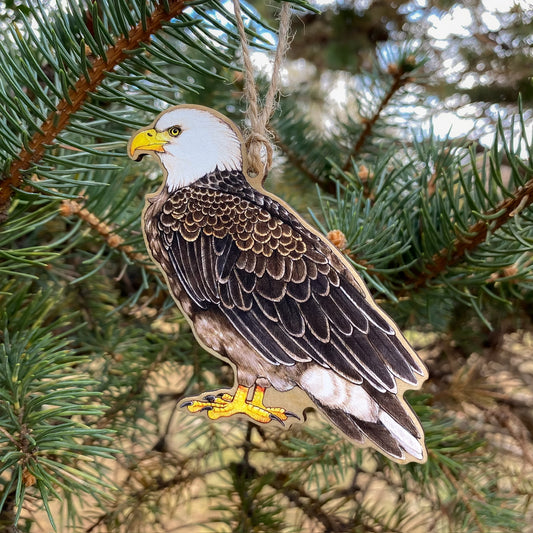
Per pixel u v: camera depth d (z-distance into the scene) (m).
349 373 0.20
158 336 0.30
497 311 0.30
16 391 0.20
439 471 0.25
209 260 0.20
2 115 0.21
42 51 0.19
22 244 0.27
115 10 0.19
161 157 0.21
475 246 0.24
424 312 0.28
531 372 0.33
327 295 0.20
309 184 0.33
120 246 0.25
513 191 0.23
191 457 0.30
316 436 0.27
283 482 0.29
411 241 0.25
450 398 0.30
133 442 0.29
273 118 0.32
